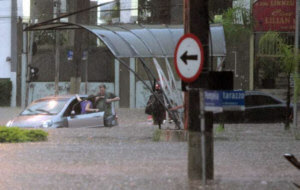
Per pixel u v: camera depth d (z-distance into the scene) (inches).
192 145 1145.4
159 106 2497.5
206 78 1087.6
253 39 4274.1
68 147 1804.9
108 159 1528.1
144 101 5103.3
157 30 2206.0
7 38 5408.5
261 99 2773.1
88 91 5206.7
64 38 5442.9
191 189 1083.9
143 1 5319.9
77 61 4424.2
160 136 2054.6
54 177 1230.3
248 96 2770.7
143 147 1817.2
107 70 5221.5
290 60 2346.2
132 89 5123.0
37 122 2289.6
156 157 1569.9
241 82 4434.1
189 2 1129.4
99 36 2095.2
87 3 4761.3
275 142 1984.5
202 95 1091.9
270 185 1141.1
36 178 1216.8
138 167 1376.7
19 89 5369.1
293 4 3634.4
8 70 5393.7
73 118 2365.9
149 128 2511.1
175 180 1186.0
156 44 2167.8
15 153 1646.2
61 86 5270.7
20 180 1189.7
